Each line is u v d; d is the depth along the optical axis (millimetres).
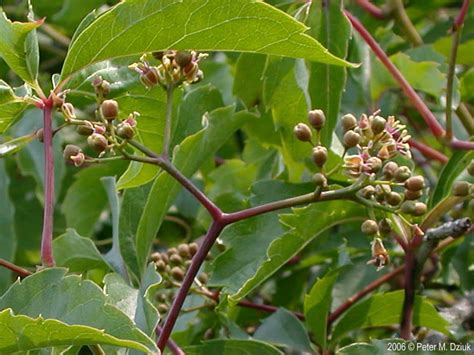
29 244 612
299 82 468
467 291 500
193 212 556
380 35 562
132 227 442
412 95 493
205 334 476
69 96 442
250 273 446
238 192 519
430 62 512
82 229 556
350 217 438
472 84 524
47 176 388
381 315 465
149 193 427
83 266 469
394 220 439
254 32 382
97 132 395
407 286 443
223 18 378
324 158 402
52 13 627
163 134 432
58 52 650
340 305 496
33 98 398
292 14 476
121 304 395
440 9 639
